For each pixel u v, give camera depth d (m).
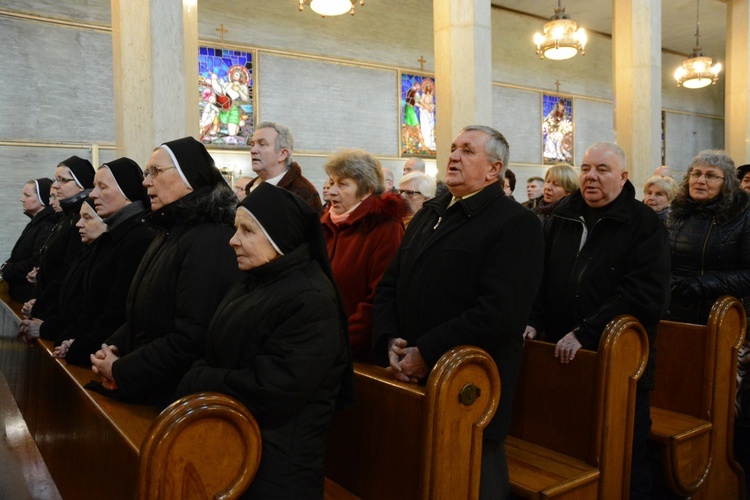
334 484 2.35
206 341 2.05
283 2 10.77
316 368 1.81
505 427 2.17
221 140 10.20
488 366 1.99
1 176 8.38
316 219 2.00
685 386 3.18
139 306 2.32
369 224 2.77
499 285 2.09
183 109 5.48
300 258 1.95
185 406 1.61
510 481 2.30
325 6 8.16
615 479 2.51
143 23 5.25
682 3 13.29
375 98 11.80
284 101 10.77
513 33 13.77
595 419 2.47
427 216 2.50
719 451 3.11
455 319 2.10
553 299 2.93
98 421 2.11
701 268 3.36
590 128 15.12
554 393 2.67
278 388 1.75
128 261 2.72
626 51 9.07
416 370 2.11
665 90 16.56
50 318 3.42
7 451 3.77
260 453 1.75
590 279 2.79
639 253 2.69
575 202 2.96
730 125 11.70
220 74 10.20
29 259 5.32
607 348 2.45
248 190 4.40
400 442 2.04
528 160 13.96
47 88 8.65
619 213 2.76
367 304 2.66
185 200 2.32
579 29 10.88
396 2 12.08
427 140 12.51
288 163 3.83
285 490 1.80
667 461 2.86
